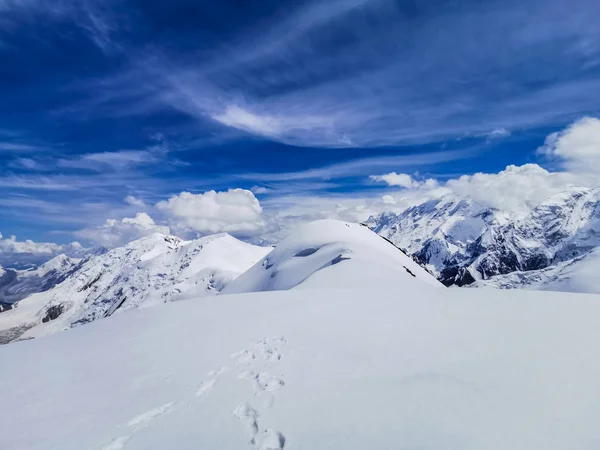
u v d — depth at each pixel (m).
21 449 7.68
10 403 10.18
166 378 11.07
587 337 12.45
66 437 8.05
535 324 14.22
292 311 18.84
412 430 7.39
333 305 19.81
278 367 11.10
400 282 51.69
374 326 14.91
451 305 18.70
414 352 11.63
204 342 14.52
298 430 7.64
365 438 7.23
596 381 9.20
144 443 7.53
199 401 9.30
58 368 13.09
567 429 7.26
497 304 18.31
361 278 55.19
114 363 13.09
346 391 9.21
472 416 7.81
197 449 7.15
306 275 97.56
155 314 22.89
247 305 22.25
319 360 11.42
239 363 11.80
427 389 9.04
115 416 8.84
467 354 11.25
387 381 9.61
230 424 8.05
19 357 15.03
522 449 6.71
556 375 9.58
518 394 8.66
